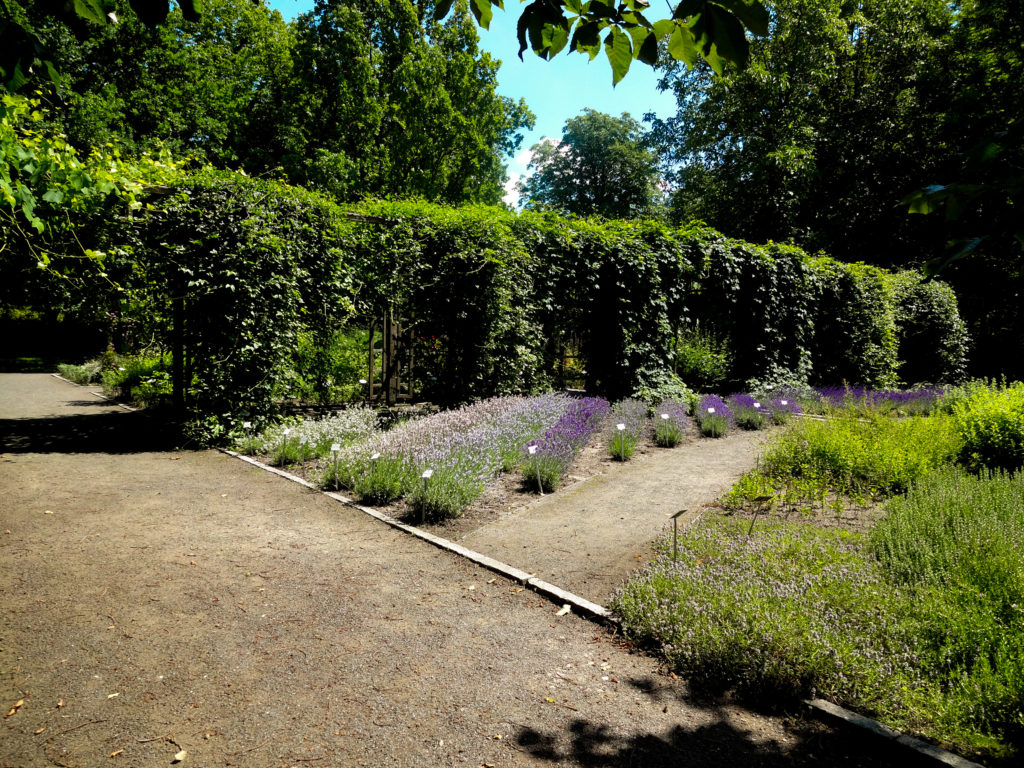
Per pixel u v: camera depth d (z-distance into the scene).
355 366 11.64
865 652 2.95
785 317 14.16
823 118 25.14
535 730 2.62
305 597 3.84
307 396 10.51
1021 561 3.59
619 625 3.56
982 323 25.95
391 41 23.03
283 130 24.38
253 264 8.12
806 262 14.70
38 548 4.43
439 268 10.11
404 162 23.91
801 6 23.31
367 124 23.09
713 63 1.89
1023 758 2.36
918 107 24.81
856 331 15.95
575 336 12.16
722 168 27.08
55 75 2.38
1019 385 9.38
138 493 5.92
